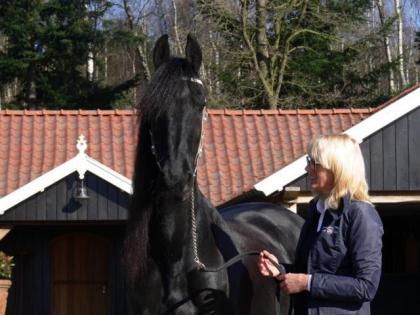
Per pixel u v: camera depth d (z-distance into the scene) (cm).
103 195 1235
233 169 1363
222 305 452
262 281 504
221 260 461
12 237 1369
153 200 434
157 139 420
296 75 2188
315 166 404
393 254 1540
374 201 1087
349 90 2314
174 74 432
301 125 1472
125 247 446
